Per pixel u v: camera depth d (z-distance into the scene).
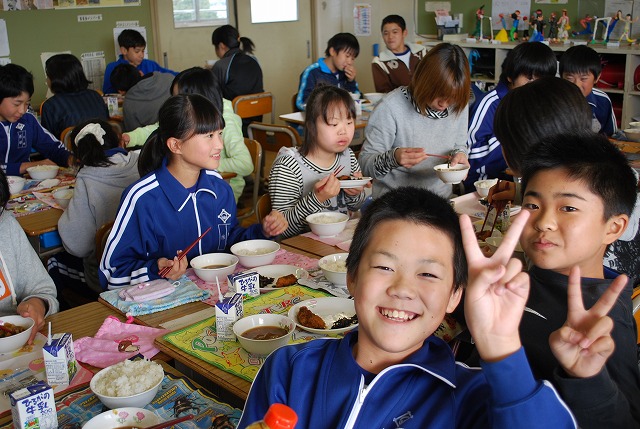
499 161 3.36
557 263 1.13
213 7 6.95
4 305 1.97
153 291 1.91
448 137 3.10
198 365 1.52
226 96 5.91
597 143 1.14
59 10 6.05
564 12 6.29
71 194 3.04
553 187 1.12
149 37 6.62
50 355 1.45
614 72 5.88
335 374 1.05
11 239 2.00
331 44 5.55
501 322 0.86
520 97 1.59
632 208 1.16
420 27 7.64
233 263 2.10
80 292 3.18
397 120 3.04
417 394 1.01
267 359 1.17
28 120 3.93
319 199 2.53
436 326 1.01
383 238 1.00
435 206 1.03
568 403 0.93
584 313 0.91
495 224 2.37
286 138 4.07
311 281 1.97
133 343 1.65
